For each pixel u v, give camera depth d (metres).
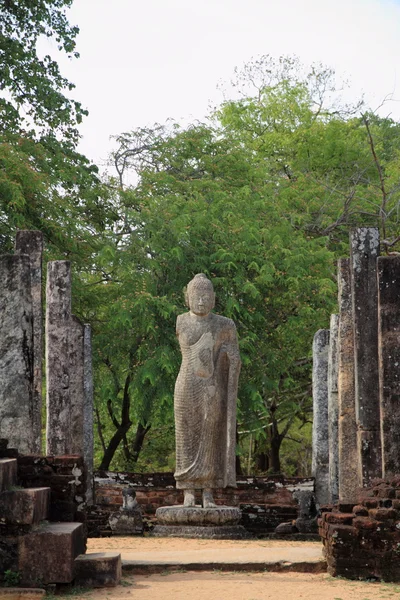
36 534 8.28
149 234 22.34
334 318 15.78
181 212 22.53
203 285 16.02
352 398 12.62
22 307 9.80
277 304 22.72
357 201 28.34
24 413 9.71
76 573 8.44
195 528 15.14
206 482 15.73
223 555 9.98
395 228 28.19
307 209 26.83
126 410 23.05
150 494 17.89
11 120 23.91
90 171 25.14
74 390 15.00
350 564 8.98
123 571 9.30
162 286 22.11
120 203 24.05
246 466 32.19
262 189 24.94
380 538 8.93
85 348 17.33
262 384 22.20
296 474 33.66
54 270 14.32
